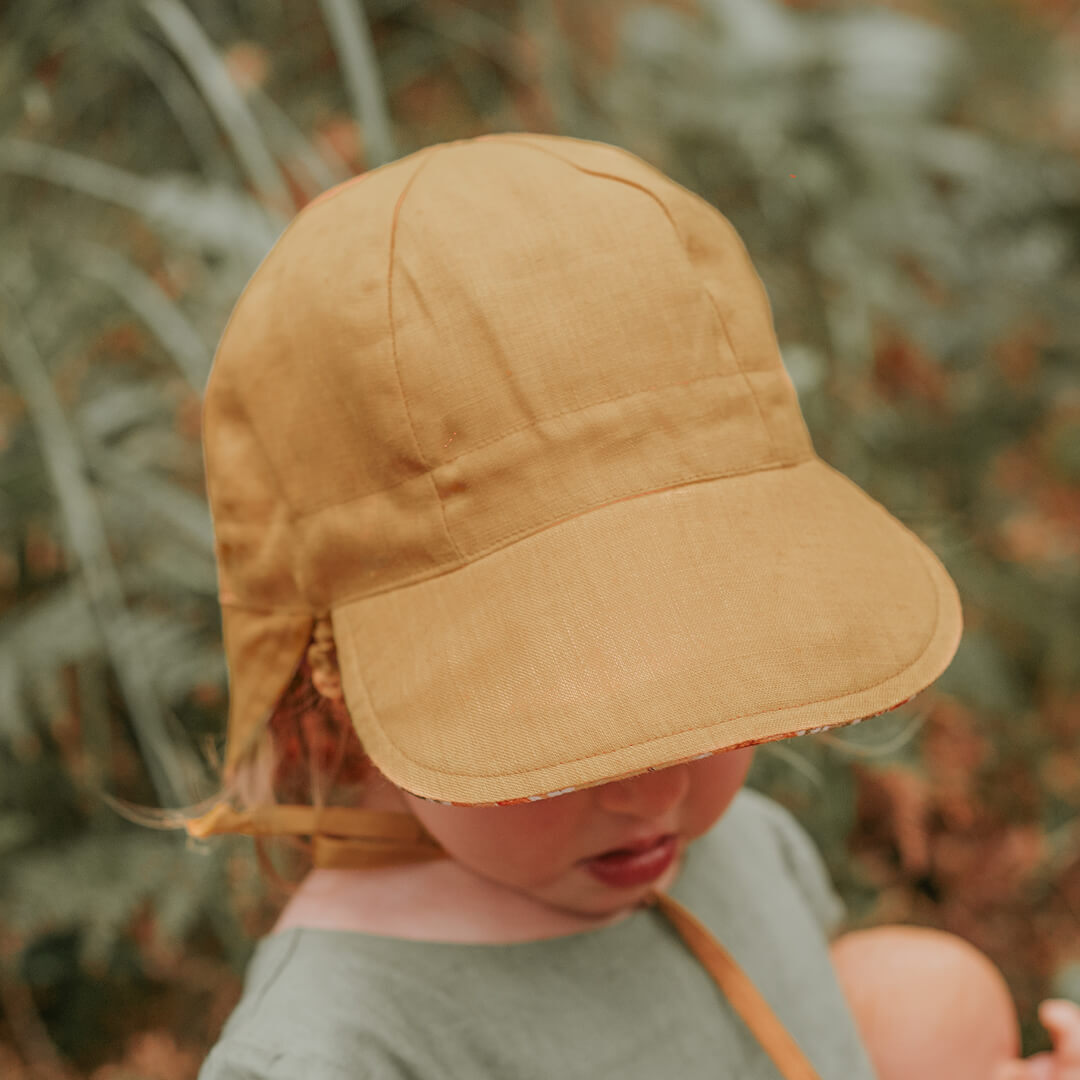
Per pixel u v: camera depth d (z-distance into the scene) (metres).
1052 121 2.31
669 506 0.62
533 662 0.59
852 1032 0.92
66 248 1.39
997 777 1.68
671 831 0.73
